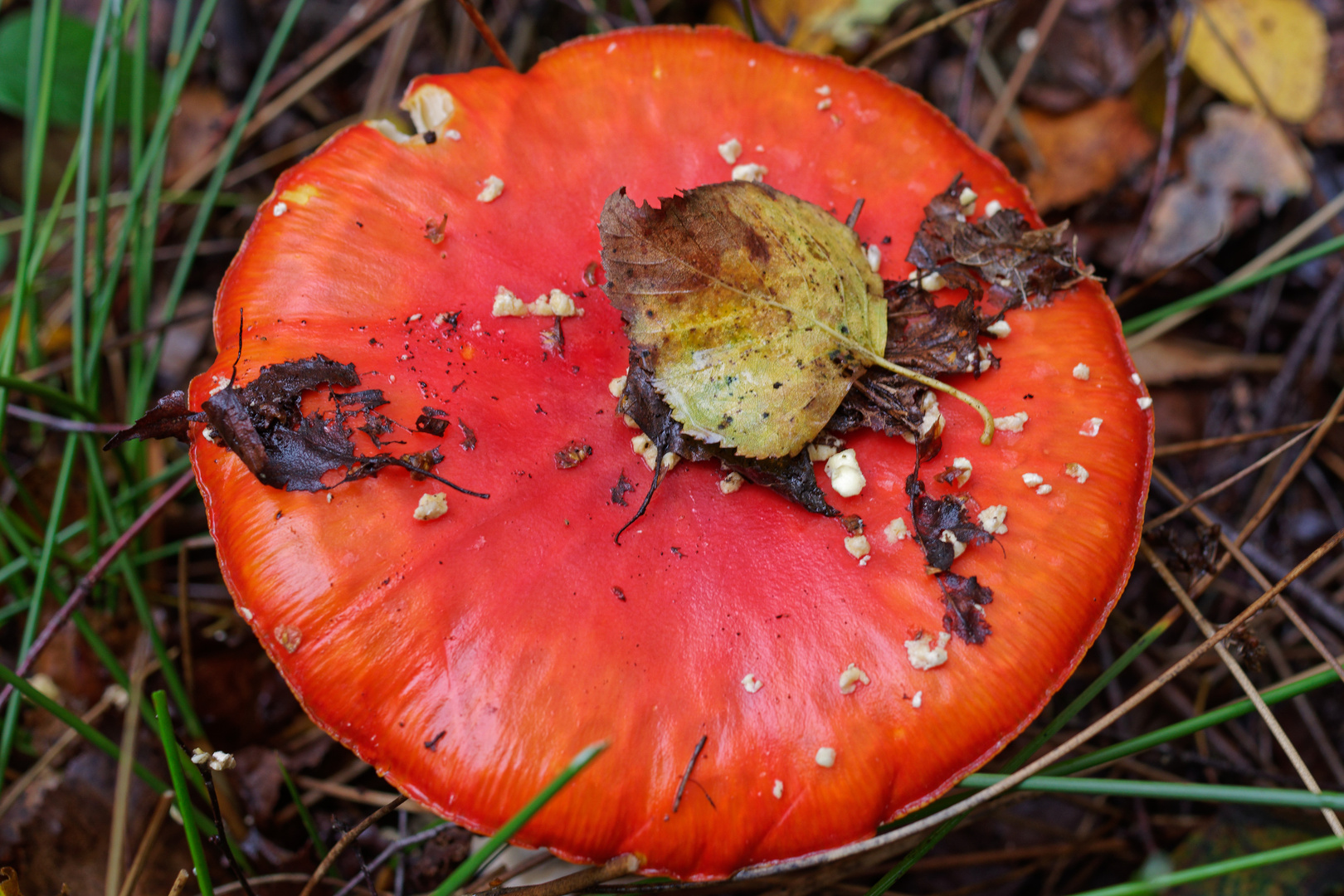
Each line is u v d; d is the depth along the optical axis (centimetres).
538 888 26
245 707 32
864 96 29
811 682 25
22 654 30
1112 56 36
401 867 30
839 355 26
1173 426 36
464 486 26
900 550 26
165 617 33
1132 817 32
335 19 39
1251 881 31
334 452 26
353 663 25
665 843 25
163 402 27
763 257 27
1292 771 33
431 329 27
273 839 31
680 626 26
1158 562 30
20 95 35
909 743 25
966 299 27
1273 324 37
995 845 32
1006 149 37
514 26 39
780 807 25
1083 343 28
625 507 26
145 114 36
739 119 29
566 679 25
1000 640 26
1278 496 30
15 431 35
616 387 27
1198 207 36
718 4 38
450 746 25
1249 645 28
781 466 26
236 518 26
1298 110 36
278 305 27
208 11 33
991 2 33
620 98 29
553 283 28
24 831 30
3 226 36
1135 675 34
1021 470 27
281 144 38
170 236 38
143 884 30
